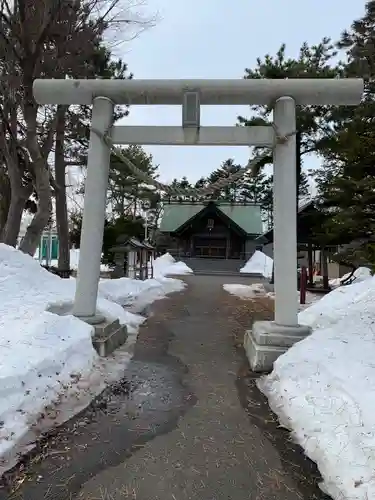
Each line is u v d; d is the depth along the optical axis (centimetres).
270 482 276
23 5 936
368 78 1159
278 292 555
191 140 581
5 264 795
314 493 265
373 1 1265
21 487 264
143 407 394
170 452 312
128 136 586
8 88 978
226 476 282
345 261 1133
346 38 1322
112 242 1700
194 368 518
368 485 250
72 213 2767
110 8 1105
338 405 344
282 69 1343
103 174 588
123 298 1015
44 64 975
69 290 825
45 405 363
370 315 588
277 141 557
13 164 1088
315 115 1325
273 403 405
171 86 568
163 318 841
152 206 3241
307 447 316
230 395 430
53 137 1166
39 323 488
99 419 365
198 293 1302
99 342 526
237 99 572
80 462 295
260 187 3322
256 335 538
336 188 1150
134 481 274
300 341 507
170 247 2925
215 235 2750
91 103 591
